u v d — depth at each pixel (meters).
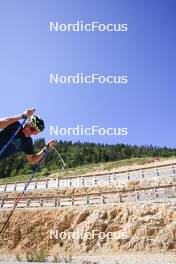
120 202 28.98
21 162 89.50
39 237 29.55
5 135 4.51
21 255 28.06
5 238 30.58
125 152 120.44
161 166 35.19
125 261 20.05
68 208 30.94
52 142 5.73
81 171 53.22
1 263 13.37
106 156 117.88
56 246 28.06
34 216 31.50
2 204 34.28
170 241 23.42
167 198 26.97
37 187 42.47
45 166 85.00
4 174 86.44
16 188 43.56
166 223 24.91
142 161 49.53
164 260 19.88
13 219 31.95
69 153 116.69
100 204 29.77
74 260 20.77
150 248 23.72
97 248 25.88
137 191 29.84
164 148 102.94
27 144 4.78
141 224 25.62
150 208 26.62
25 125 4.70
